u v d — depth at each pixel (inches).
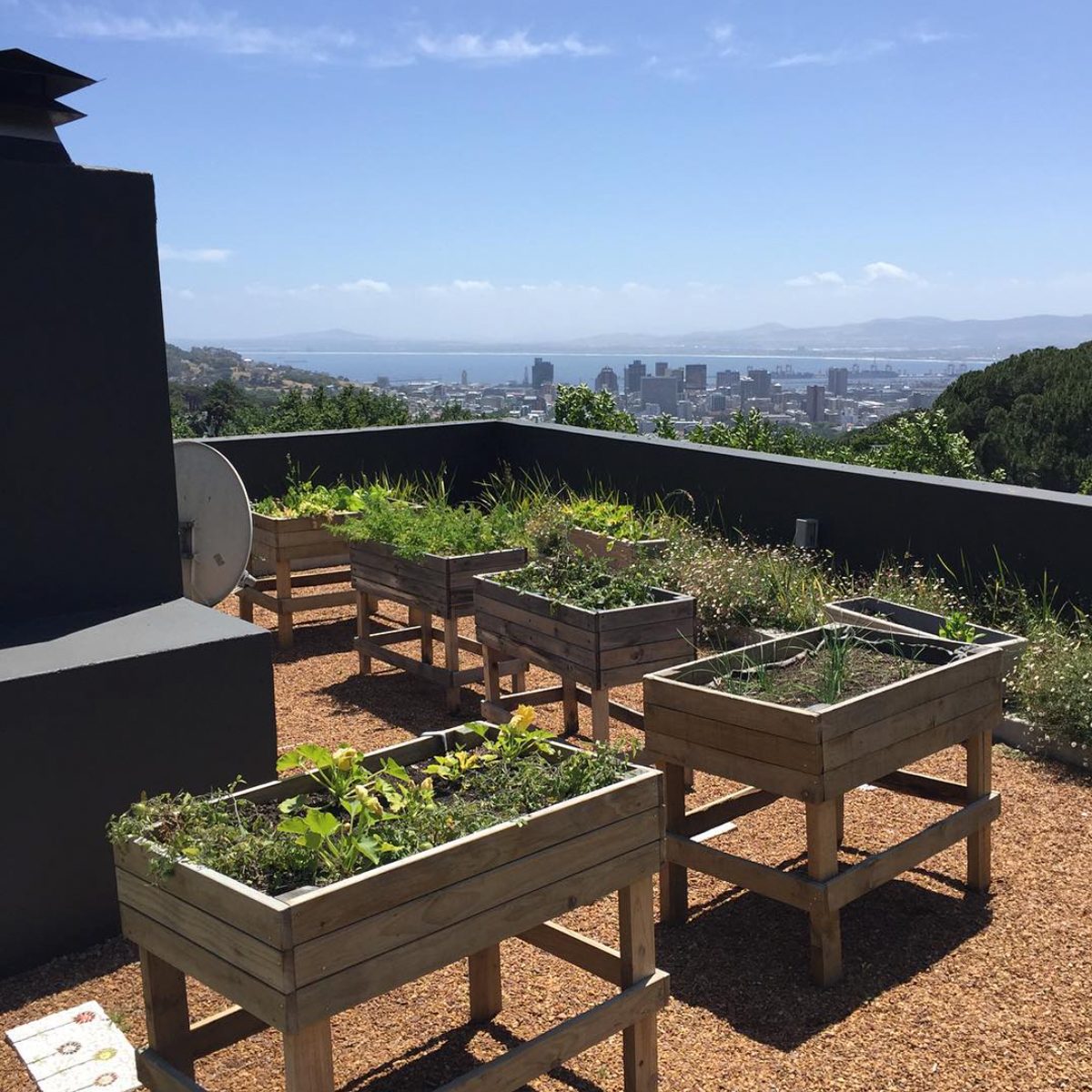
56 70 177.5
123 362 183.5
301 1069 87.3
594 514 308.5
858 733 137.6
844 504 312.8
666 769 153.6
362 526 268.2
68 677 146.9
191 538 290.7
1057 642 228.5
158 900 98.8
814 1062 121.0
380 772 111.2
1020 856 171.3
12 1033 128.2
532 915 102.7
